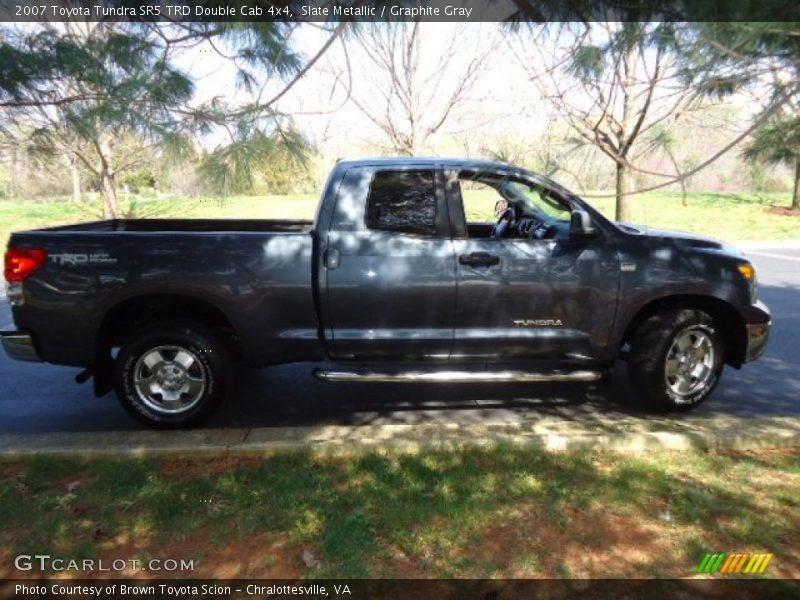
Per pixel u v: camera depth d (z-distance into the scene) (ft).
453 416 15.19
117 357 14.01
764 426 13.38
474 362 14.69
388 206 14.20
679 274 14.34
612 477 11.30
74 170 41.93
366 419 15.10
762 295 29.58
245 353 14.08
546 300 14.21
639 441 12.53
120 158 37.06
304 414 15.43
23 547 9.53
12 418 15.43
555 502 10.46
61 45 8.67
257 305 13.84
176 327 13.96
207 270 13.64
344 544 9.37
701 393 15.03
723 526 9.82
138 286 13.57
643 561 9.01
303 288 13.88
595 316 14.34
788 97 7.70
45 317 13.64
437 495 10.71
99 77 8.94
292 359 14.37
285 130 9.30
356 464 11.82
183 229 18.28
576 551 9.24
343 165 14.42
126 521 10.16
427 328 14.29
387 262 13.91
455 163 14.39
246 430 13.64
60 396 17.03
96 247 13.56
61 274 13.51
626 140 14.60
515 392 16.93
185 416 13.99
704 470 11.61
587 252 14.20
